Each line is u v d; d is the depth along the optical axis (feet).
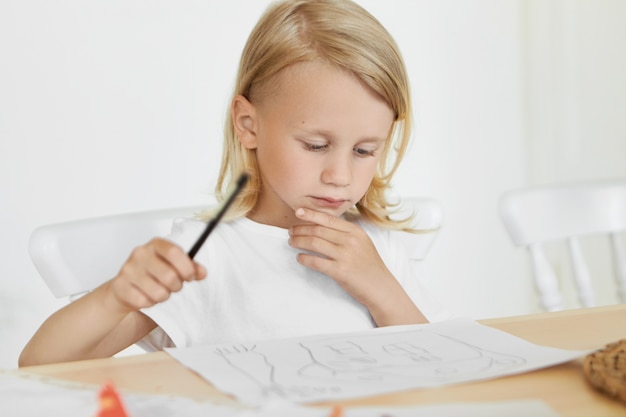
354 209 4.02
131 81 7.06
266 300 3.54
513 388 2.02
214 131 7.36
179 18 7.16
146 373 2.21
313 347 2.39
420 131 8.25
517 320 2.77
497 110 8.59
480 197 8.60
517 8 8.57
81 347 2.88
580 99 8.67
